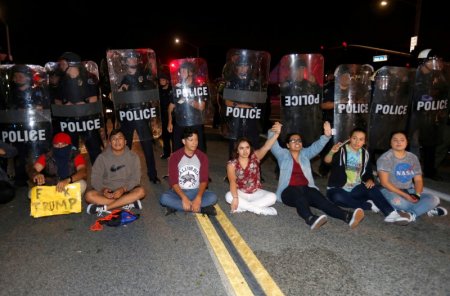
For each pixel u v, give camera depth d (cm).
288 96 562
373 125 571
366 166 430
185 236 364
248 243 346
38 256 325
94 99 521
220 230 378
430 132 560
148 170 563
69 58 505
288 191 419
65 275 293
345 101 564
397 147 414
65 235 370
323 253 324
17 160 527
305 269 297
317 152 429
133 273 294
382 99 561
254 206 420
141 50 518
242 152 417
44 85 510
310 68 557
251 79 529
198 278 286
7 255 328
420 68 546
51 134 522
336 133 569
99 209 421
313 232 371
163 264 308
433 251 328
